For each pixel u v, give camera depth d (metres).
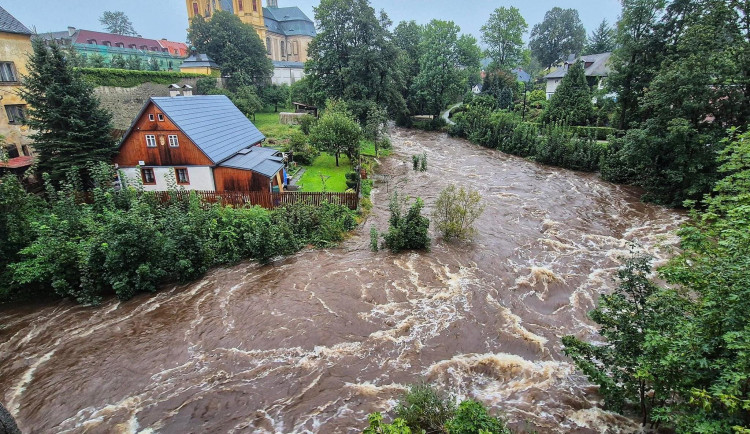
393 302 14.88
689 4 33.53
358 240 20.73
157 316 14.85
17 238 16.78
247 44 66.44
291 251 19.50
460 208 20.19
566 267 17.59
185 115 25.50
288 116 53.81
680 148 24.62
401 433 6.39
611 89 38.72
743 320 6.19
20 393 11.31
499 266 17.69
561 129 38.94
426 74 57.75
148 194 21.36
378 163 37.91
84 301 16.14
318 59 51.38
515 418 9.62
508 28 69.81
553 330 13.30
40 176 24.59
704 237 8.87
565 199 27.28
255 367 11.84
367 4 50.00
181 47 100.00
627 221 23.31
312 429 9.55
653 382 7.36
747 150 10.85
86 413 10.45
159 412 10.34
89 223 17.66
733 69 23.44
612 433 8.95
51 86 22.59
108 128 24.69
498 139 45.09
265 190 24.42
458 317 13.95
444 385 10.90
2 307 16.28
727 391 5.75
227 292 16.19
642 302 8.30
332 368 11.67
